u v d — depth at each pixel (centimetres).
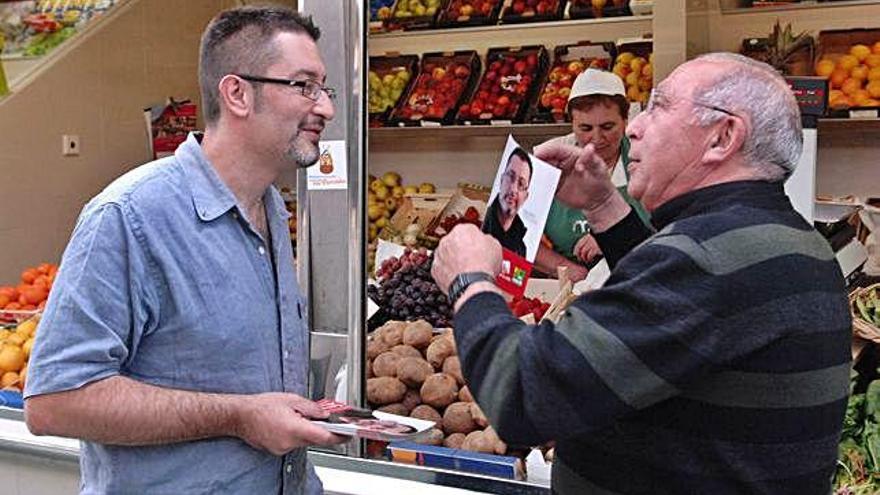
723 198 122
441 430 219
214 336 145
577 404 115
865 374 228
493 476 190
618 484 124
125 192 143
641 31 419
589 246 294
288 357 157
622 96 327
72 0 488
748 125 122
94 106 468
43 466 228
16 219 424
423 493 188
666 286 114
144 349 145
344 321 207
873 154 388
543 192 180
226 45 149
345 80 203
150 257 142
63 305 139
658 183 129
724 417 117
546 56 436
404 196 427
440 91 441
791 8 395
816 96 185
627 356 113
